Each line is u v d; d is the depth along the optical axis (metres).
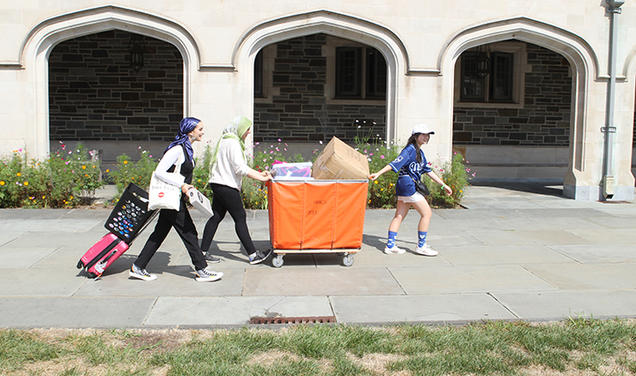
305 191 5.71
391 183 9.85
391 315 4.45
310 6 9.91
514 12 10.41
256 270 5.77
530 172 15.03
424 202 6.44
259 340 3.82
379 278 5.54
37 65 9.65
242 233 5.89
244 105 9.98
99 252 5.29
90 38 13.59
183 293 4.96
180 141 5.19
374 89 14.48
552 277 5.63
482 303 4.79
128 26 9.77
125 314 4.39
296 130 14.16
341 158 5.73
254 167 9.72
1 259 6.02
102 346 3.71
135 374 3.33
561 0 10.54
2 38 9.45
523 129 15.01
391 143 10.43
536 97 14.98
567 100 15.10
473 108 14.77
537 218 8.98
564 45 10.70
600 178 11.03
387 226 8.26
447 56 10.27
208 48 9.80
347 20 10.02
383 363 3.55
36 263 5.88
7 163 9.44
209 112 9.89
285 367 3.40
